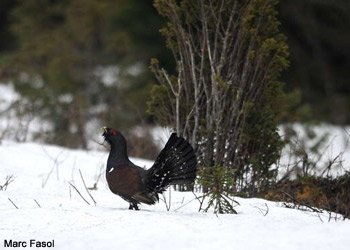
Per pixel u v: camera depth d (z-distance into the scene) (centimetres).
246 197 2581
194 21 2773
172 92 2792
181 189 2636
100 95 5728
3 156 3128
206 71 2739
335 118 6512
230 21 2678
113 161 2106
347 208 2461
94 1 6091
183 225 1838
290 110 4328
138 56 6244
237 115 2647
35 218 2005
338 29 6850
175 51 2819
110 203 2359
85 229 1861
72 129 4388
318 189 2616
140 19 6450
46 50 5994
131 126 4466
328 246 1544
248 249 1543
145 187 2061
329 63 6956
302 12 6694
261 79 2698
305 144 4184
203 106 2722
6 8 8694
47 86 5716
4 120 4744
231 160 2638
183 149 2048
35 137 4138
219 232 1711
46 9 6694
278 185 2712
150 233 1731
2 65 5869
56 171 2934
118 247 1620
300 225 1834
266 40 2622
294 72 6781
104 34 6203
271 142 2694
